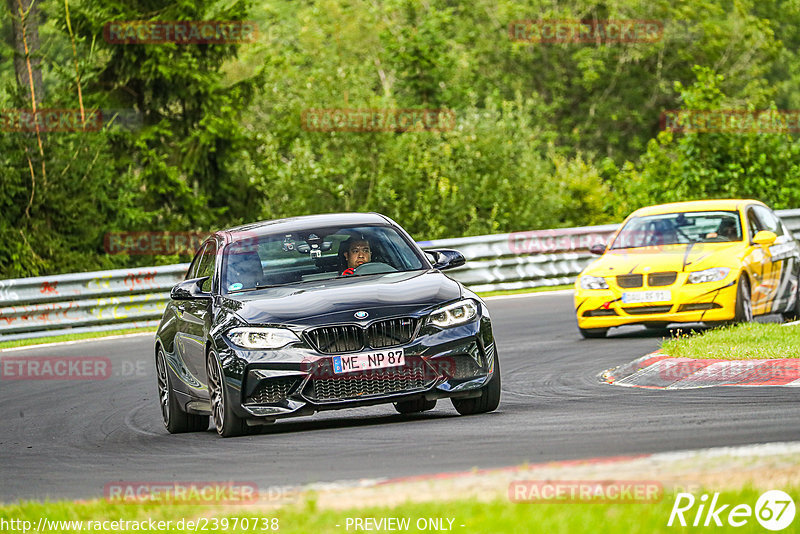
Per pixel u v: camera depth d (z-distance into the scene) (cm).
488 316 3284
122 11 11150
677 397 3378
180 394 3681
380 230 3647
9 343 7256
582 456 2406
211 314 3372
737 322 5141
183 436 3581
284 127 12394
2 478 2961
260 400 3138
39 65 10106
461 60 16912
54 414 4397
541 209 12375
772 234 5366
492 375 3247
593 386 3875
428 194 11888
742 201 5719
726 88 19862
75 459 3206
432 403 3631
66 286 7688
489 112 12650
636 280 5272
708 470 2011
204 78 11394
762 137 11025
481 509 1817
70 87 10962
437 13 16800
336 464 2578
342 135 12275
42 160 9944
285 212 11988
